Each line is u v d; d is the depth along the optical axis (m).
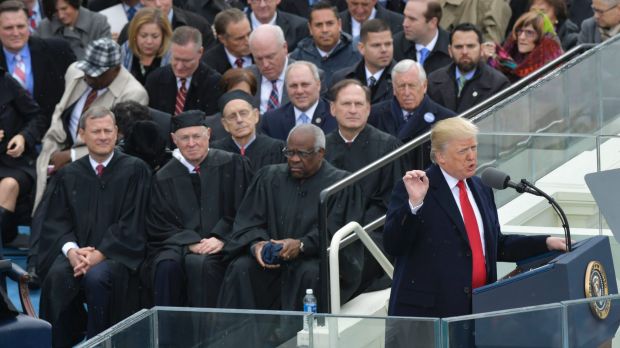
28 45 42.97
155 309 21.83
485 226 24.47
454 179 24.41
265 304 32.12
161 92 41.22
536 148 32.19
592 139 32.03
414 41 42.50
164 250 33.66
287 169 32.75
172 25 47.34
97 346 20.66
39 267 34.81
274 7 47.19
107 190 34.97
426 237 24.30
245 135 35.62
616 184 22.53
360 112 33.97
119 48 40.50
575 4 49.78
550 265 22.55
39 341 27.20
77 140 39.59
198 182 34.59
